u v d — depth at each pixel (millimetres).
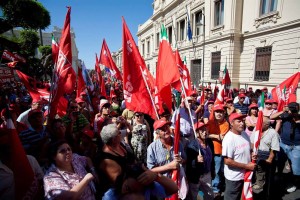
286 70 12758
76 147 3594
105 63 7273
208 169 3449
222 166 4270
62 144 2334
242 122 3318
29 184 2150
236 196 3447
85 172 2559
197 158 3281
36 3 11289
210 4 18625
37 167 2463
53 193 2123
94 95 8188
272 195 4246
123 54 4039
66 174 2318
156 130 3225
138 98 4082
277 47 13273
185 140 3885
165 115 4426
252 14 15148
